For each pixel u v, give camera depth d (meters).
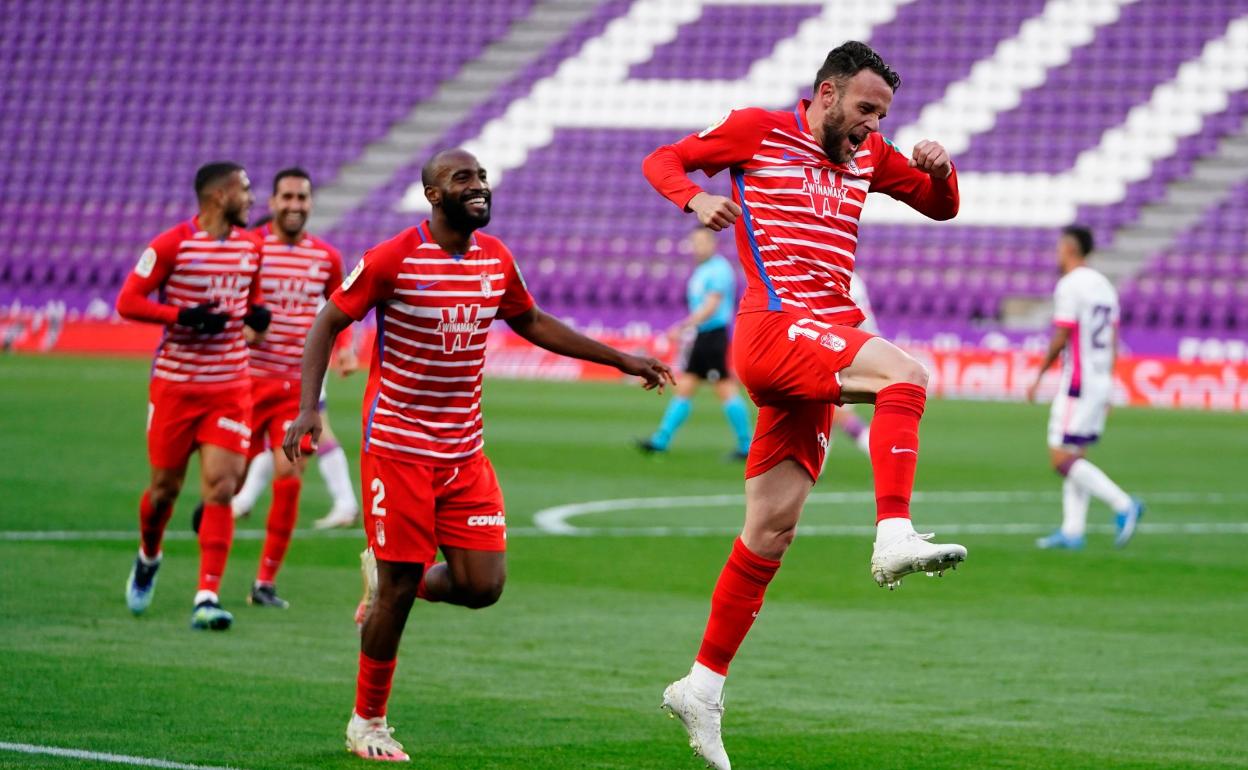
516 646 27.98
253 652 26.66
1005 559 39.75
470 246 20.66
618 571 36.72
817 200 19.95
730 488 53.91
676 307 116.12
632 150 126.69
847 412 60.16
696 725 19.69
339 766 19.36
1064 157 117.00
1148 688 25.33
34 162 134.88
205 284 29.03
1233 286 108.12
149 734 20.70
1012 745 21.36
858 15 128.12
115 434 64.56
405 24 137.88
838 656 27.67
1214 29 120.31
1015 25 124.25
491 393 97.19
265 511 46.53
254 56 137.75
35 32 140.88
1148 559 39.97
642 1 134.12
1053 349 41.94
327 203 128.25
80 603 30.78
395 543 20.25
